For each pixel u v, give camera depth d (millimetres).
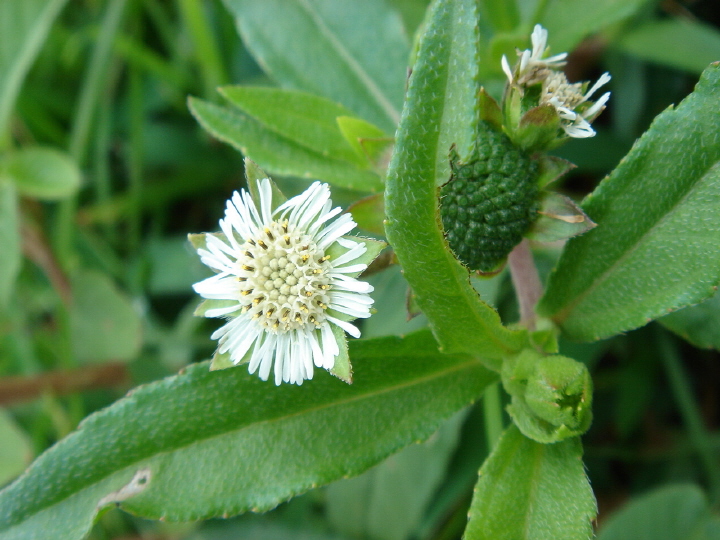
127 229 81
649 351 64
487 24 61
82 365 71
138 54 74
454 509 61
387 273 59
